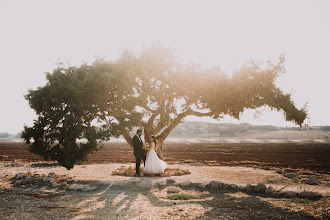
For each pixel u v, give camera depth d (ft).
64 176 40.60
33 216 19.92
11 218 18.97
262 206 23.17
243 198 27.17
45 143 40.32
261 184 31.42
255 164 78.23
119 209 22.59
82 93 37.52
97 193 29.78
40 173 45.03
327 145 236.43
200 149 193.77
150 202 25.38
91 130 39.17
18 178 39.40
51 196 28.07
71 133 38.52
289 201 25.59
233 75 43.80
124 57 44.27
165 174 41.70
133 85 44.19
